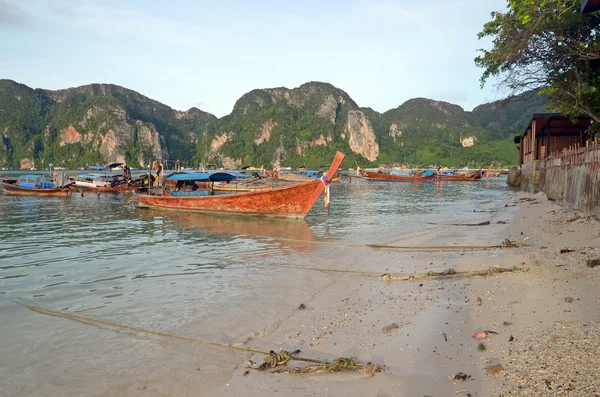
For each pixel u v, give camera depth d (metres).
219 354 5.13
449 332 5.20
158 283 8.61
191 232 15.99
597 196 11.62
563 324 4.68
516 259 8.42
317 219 19.77
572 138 30.77
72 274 9.45
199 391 4.23
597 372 3.44
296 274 9.19
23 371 4.79
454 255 10.31
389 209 24.41
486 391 3.64
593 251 7.99
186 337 5.70
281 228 16.91
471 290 6.84
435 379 4.05
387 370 4.38
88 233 15.88
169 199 23.00
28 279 9.02
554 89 15.21
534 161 28.25
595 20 12.45
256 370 4.65
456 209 23.62
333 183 63.09
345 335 5.52
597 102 15.07
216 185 37.38
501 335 4.82
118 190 40.75
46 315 6.71
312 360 4.79
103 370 4.78
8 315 6.72
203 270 9.74
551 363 3.82
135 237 14.86
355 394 3.96
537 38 12.74
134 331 5.96
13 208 26.34
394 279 8.23
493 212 20.50
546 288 6.10
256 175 63.69
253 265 10.19
